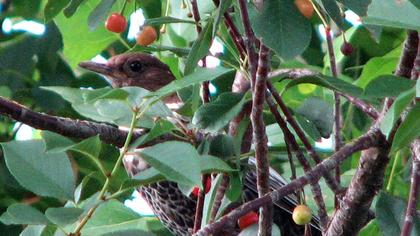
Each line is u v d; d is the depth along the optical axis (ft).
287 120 33.81
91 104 31.91
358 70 49.19
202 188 30.81
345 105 45.50
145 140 29.91
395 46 48.67
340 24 29.30
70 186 30.58
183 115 34.32
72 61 49.62
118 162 29.60
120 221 42.98
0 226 49.08
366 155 32.91
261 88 30.32
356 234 34.04
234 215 29.89
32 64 51.70
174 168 28.68
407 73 32.40
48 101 50.21
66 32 48.67
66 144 29.63
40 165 30.63
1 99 33.42
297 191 32.48
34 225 31.35
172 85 30.01
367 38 48.57
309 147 33.73
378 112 35.22
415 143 30.17
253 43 30.50
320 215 34.22
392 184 44.24
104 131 34.22
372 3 27.53
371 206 37.52
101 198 29.68
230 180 33.30
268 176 31.48
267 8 28.99
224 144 33.35
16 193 49.93
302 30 28.89
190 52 32.07
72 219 29.27
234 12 34.78
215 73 30.30
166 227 46.29
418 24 27.30
